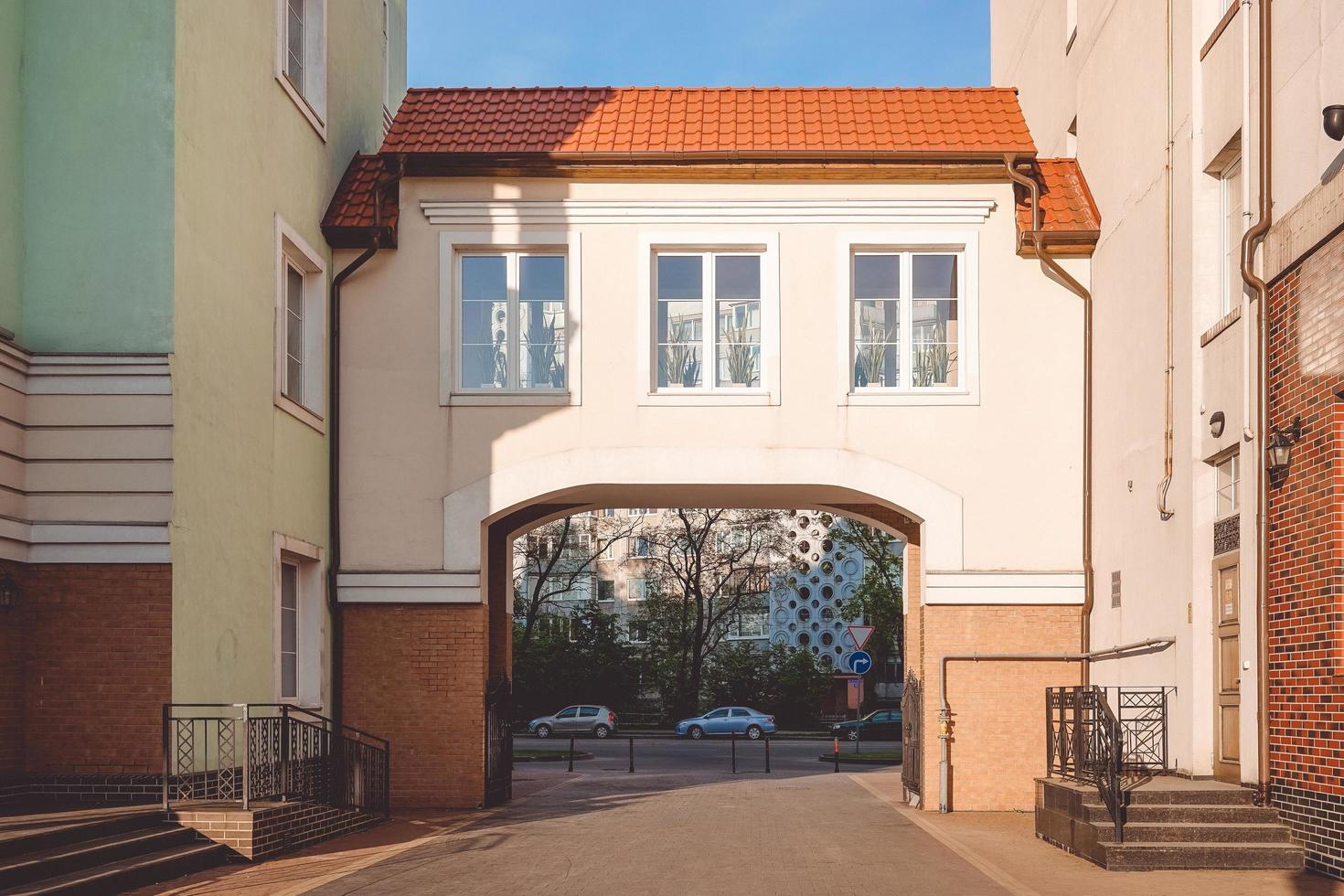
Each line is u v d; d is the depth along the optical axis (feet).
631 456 52.80
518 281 54.39
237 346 43.93
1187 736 41.57
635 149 53.67
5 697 37.22
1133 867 34.76
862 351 53.83
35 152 39.45
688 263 54.34
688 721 153.99
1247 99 37.99
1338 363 32.48
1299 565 34.53
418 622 52.65
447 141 54.65
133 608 38.24
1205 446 40.98
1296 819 34.73
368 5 63.26
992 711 51.67
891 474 52.60
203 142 41.57
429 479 53.06
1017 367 53.01
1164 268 44.39
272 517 46.62
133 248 39.17
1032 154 53.42
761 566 178.19
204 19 41.83
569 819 48.62
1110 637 49.57
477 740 52.24
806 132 55.21
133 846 33.30
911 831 44.68
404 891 31.94
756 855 38.45
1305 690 34.22
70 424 38.73
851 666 82.94
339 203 54.65
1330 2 33.19
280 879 33.60
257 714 44.75
